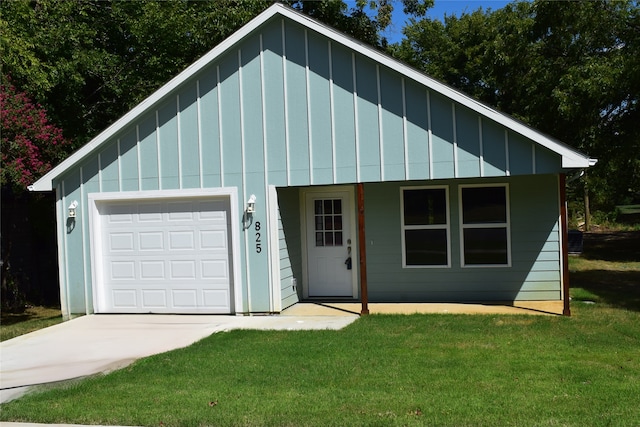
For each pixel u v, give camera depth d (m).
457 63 30.72
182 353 8.31
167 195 11.61
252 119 11.22
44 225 16.72
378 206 12.49
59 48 15.88
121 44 19.00
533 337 8.62
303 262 12.85
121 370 7.60
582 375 6.66
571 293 12.97
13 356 8.73
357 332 9.27
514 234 11.89
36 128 13.16
